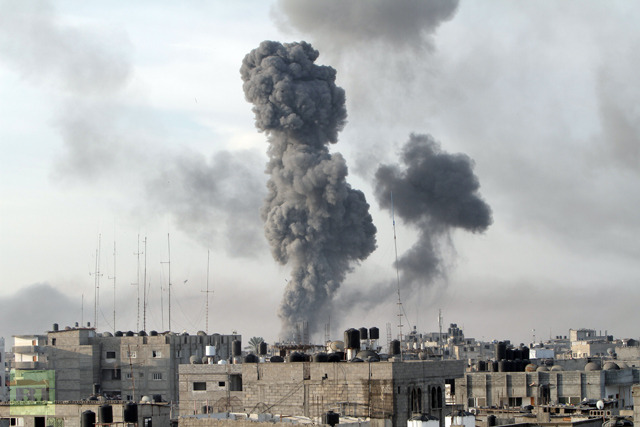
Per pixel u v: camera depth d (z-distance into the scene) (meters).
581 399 169.88
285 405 123.06
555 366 186.62
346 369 120.00
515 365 186.25
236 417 113.06
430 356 160.62
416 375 119.75
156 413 150.00
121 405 144.50
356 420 109.81
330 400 120.38
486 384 173.12
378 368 118.19
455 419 108.19
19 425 149.88
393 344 146.12
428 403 120.62
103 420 122.12
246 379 125.75
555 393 171.25
